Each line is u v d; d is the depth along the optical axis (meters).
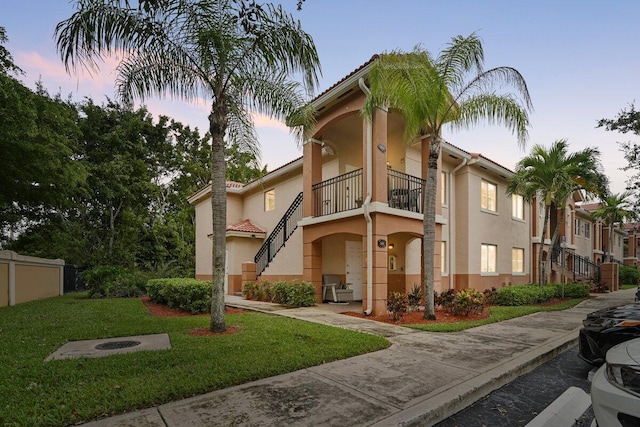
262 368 4.64
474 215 15.59
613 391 2.75
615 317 5.40
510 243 18.00
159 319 8.50
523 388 4.69
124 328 7.32
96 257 21.14
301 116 8.59
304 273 12.30
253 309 10.52
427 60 8.88
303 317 9.02
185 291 9.84
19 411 3.30
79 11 6.30
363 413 3.48
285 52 7.46
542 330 7.85
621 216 25.58
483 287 15.74
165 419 3.29
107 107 23.91
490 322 8.84
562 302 14.03
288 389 4.09
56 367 4.57
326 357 5.26
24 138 10.33
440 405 3.71
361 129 12.98
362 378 4.51
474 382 4.42
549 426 3.59
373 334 7.19
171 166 30.66
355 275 14.66
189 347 5.64
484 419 3.75
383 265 9.84
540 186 15.62
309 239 12.20
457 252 15.34
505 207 17.92
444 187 15.12
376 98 9.17
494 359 5.45
